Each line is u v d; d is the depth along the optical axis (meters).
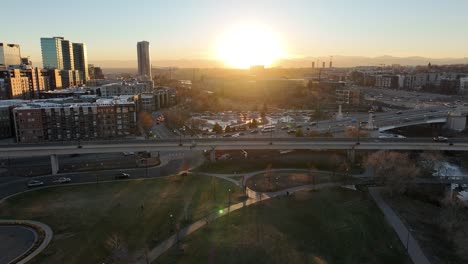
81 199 122.56
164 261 84.50
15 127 194.38
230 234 98.31
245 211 113.56
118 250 87.62
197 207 115.81
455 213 112.19
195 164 165.88
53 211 111.94
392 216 114.81
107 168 159.62
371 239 101.00
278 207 117.81
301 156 179.50
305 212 115.00
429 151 165.38
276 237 98.06
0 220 105.06
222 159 173.25
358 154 179.38
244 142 169.75
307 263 87.31
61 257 86.00
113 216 108.62
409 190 134.75
